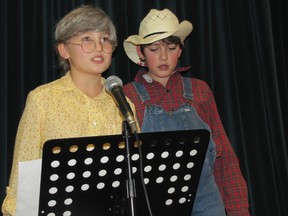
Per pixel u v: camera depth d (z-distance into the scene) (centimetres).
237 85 315
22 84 269
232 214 250
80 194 163
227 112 307
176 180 175
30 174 156
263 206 306
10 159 261
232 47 317
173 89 254
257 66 318
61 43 206
